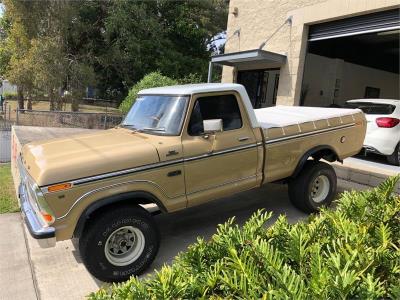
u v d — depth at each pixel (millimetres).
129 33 29484
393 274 2375
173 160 4469
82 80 24281
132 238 4219
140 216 4180
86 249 3953
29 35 22812
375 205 3574
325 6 10367
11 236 5461
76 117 14836
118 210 4055
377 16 9297
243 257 2379
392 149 8594
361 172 7754
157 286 2199
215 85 5094
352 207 3449
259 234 2830
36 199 3809
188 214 6086
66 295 3951
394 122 8578
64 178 3807
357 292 2016
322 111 6758
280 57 11797
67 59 23969
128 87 30828
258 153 5246
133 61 30203
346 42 15547
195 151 4648
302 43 11273
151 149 4352
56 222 3799
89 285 4137
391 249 2834
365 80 18344
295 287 2029
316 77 16375
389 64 19297
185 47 34875
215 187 4902
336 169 8227
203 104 4832
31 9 22312
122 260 4152
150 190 4320
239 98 5148
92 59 28969
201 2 33875
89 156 4062
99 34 30344
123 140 4586
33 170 3982
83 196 3895
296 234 2639
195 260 2561
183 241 5141
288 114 6465
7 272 4438
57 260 4719
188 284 2240
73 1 24594
